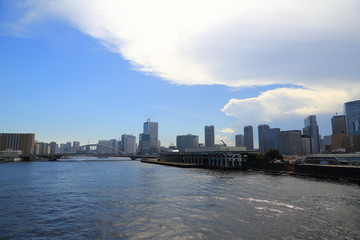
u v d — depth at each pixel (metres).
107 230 32.19
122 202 47.91
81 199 51.47
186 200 48.97
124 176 101.31
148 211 40.94
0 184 77.56
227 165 151.25
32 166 195.00
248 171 129.00
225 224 34.16
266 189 61.53
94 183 78.00
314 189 61.38
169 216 37.97
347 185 69.00
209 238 29.34
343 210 40.91
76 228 33.06
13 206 45.66
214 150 174.12
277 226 33.25
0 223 35.38
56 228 33.12
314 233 30.70
